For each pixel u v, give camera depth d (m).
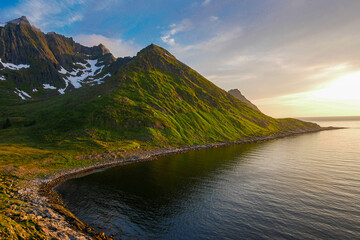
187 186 52.88
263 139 158.38
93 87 183.62
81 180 58.00
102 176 62.03
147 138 113.94
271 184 53.72
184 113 161.62
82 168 70.19
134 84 176.88
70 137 101.50
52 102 166.88
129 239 30.64
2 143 91.31
